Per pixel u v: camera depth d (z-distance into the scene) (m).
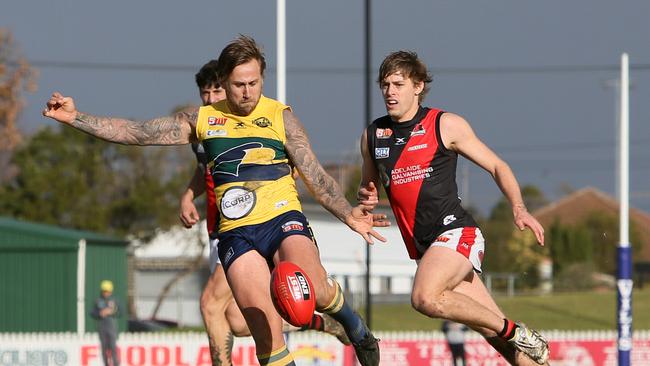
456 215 29.75
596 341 90.75
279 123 26.94
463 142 29.44
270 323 26.11
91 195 184.75
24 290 119.06
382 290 165.12
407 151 29.64
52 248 119.06
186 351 86.88
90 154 187.25
